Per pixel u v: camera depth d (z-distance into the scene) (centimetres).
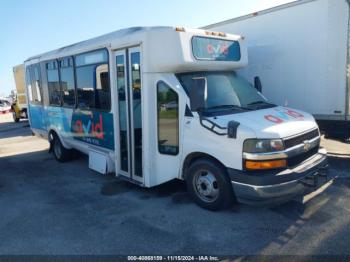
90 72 636
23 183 670
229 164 425
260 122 430
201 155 469
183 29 472
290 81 697
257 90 585
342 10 614
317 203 486
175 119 486
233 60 552
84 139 692
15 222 475
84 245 398
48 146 1087
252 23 741
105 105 604
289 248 371
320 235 396
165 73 494
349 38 614
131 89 535
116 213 487
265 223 431
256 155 402
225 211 470
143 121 514
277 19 698
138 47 510
